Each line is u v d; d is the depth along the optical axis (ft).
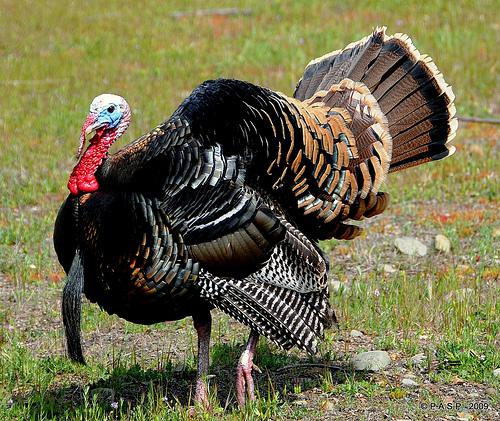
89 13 161.68
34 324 49.83
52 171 79.30
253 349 37.50
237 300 35.50
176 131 34.83
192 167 34.27
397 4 155.43
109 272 35.01
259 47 130.41
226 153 34.86
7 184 75.82
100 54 130.31
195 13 159.12
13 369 42.52
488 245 57.88
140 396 40.11
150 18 156.66
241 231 34.68
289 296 36.24
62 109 99.91
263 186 35.78
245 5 163.84
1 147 85.76
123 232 34.14
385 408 36.55
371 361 41.01
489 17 139.64
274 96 36.99
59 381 42.39
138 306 35.81
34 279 56.08
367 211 38.86
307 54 125.59
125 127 36.22
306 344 36.24
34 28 148.36
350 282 53.93
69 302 35.78
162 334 48.03
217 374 42.24
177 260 34.19
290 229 36.27
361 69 42.29
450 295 49.06
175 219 34.12
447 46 122.83
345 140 37.99
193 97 36.32
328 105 40.04
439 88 41.68
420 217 65.72
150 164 34.35
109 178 35.19
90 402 39.40
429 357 40.40
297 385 39.88
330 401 37.68
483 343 42.96
